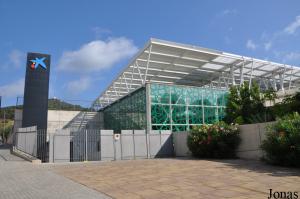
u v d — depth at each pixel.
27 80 30.98
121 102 33.22
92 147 21.97
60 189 8.98
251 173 10.79
